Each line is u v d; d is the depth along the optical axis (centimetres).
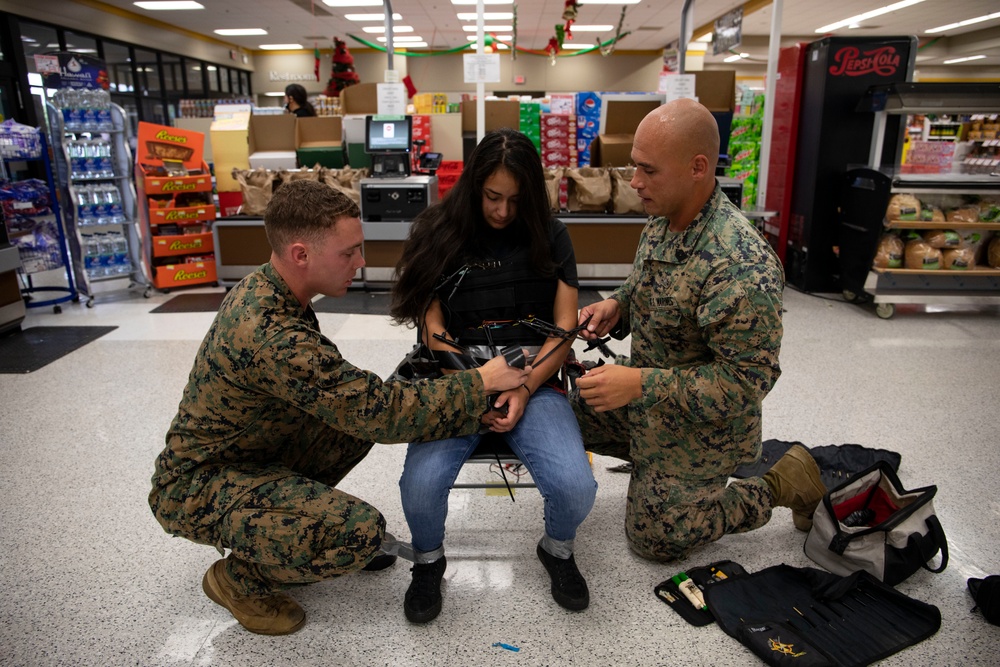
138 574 185
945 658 150
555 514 161
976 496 221
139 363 366
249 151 571
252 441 149
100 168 507
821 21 1435
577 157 547
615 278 523
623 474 242
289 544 138
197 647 157
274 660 152
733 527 183
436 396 145
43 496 227
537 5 1227
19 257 418
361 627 163
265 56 1886
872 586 170
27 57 992
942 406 298
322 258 136
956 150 577
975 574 182
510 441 165
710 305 152
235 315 137
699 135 149
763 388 151
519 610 169
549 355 163
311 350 135
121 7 1216
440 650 155
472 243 169
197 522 144
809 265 518
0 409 302
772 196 568
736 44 692
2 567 188
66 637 160
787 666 144
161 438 272
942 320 443
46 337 416
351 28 1505
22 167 817
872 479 194
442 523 162
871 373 341
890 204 434
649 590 176
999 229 439
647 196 157
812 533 185
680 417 166
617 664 150
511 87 1866
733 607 165
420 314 174
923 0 1181
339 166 577
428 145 611
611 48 1067
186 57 1512
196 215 538
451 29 1528
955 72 2014
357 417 138
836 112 485
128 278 575
